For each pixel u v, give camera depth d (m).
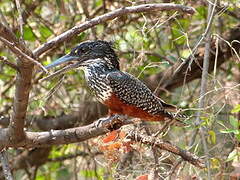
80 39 12.12
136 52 12.11
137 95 9.66
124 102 9.70
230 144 10.64
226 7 10.98
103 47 9.93
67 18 12.39
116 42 11.38
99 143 9.37
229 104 10.50
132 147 9.21
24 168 14.05
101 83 9.79
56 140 8.89
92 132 8.88
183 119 9.92
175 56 13.77
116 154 9.29
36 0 12.71
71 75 12.78
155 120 9.95
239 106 9.12
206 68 9.98
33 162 14.11
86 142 12.63
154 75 12.80
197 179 9.52
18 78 7.71
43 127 13.05
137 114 9.83
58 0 11.95
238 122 9.52
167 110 10.05
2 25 6.89
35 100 11.44
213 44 12.38
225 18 13.28
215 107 10.70
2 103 13.76
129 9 8.19
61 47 12.43
